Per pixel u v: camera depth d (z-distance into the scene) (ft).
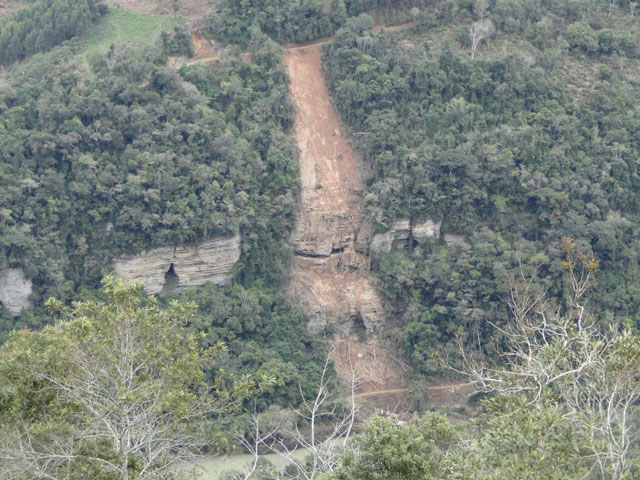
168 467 252.21
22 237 580.71
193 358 241.55
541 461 193.47
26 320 578.25
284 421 516.32
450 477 215.72
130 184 613.93
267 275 645.51
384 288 651.66
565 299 608.19
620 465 195.21
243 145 654.12
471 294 624.59
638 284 635.66
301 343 615.98
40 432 214.48
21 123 634.02
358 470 247.29
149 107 649.61
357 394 611.88
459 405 589.32
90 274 609.42
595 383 216.13
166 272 630.33
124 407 220.02
